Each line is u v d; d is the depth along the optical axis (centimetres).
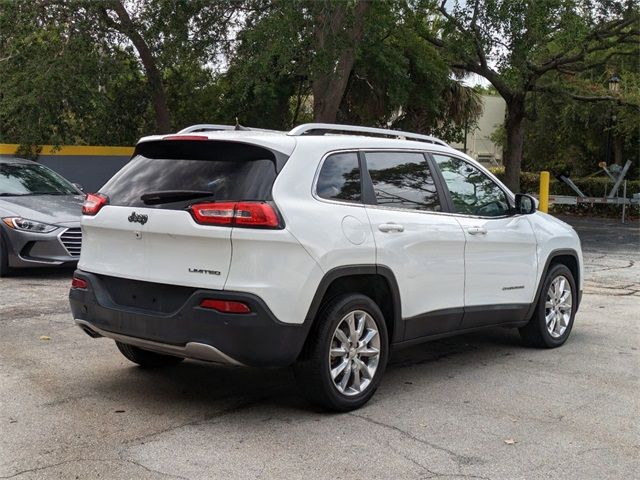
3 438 447
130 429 466
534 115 2197
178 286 473
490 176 662
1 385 550
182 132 541
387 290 535
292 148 494
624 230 1986
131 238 497
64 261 990
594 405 535
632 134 2938
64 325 741
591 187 2631
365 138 552
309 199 489
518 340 745
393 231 533
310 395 493
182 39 1522
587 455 440
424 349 702
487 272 623
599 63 2025
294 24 1334
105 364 613
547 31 1655
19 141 1614
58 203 1052
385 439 456
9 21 1521
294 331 466
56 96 1544
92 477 393
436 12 1853
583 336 768
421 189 581
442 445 449
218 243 458
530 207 671
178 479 392
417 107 2128
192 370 604
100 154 1783
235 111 1956
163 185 500
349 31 1427
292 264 463
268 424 479
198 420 484
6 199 1038
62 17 1576
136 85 1914
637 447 455
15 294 893
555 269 712
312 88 1784
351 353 507
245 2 1472
